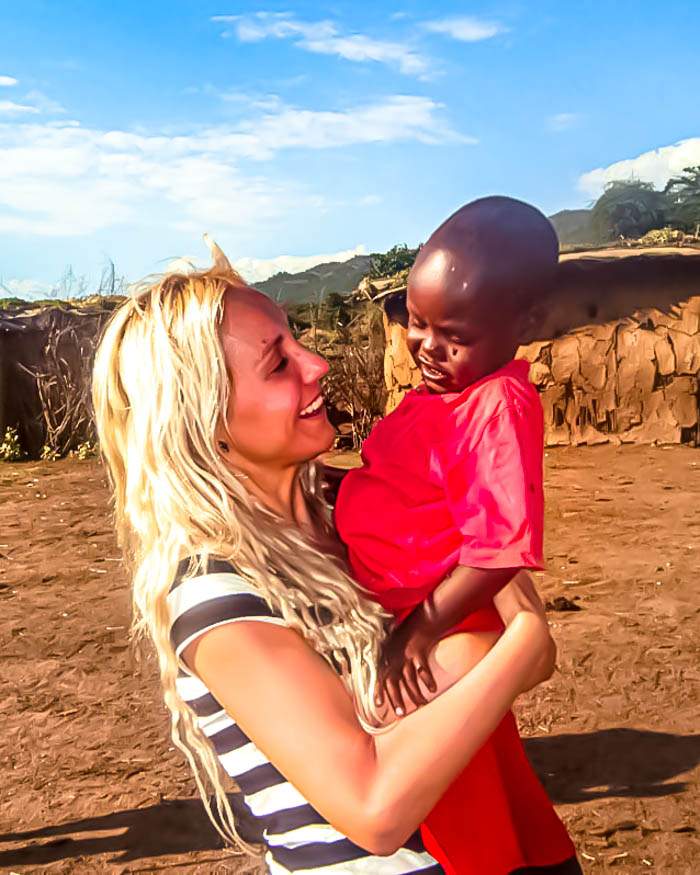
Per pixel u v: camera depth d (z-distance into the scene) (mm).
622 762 5281
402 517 1862
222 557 1648
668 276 17078
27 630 7902
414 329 1974
